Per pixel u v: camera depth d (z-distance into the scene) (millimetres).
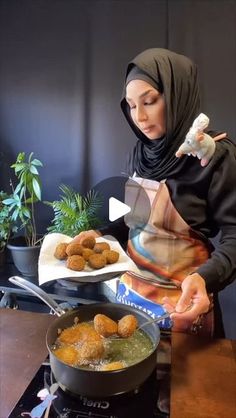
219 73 1793
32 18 1971
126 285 1125
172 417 585
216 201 958
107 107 1976
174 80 965
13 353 741
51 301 735
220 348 768
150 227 1071
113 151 2020
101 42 1914
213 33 1768
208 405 612
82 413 572
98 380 547
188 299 733
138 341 659
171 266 1049
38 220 2203
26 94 2080
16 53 2037
